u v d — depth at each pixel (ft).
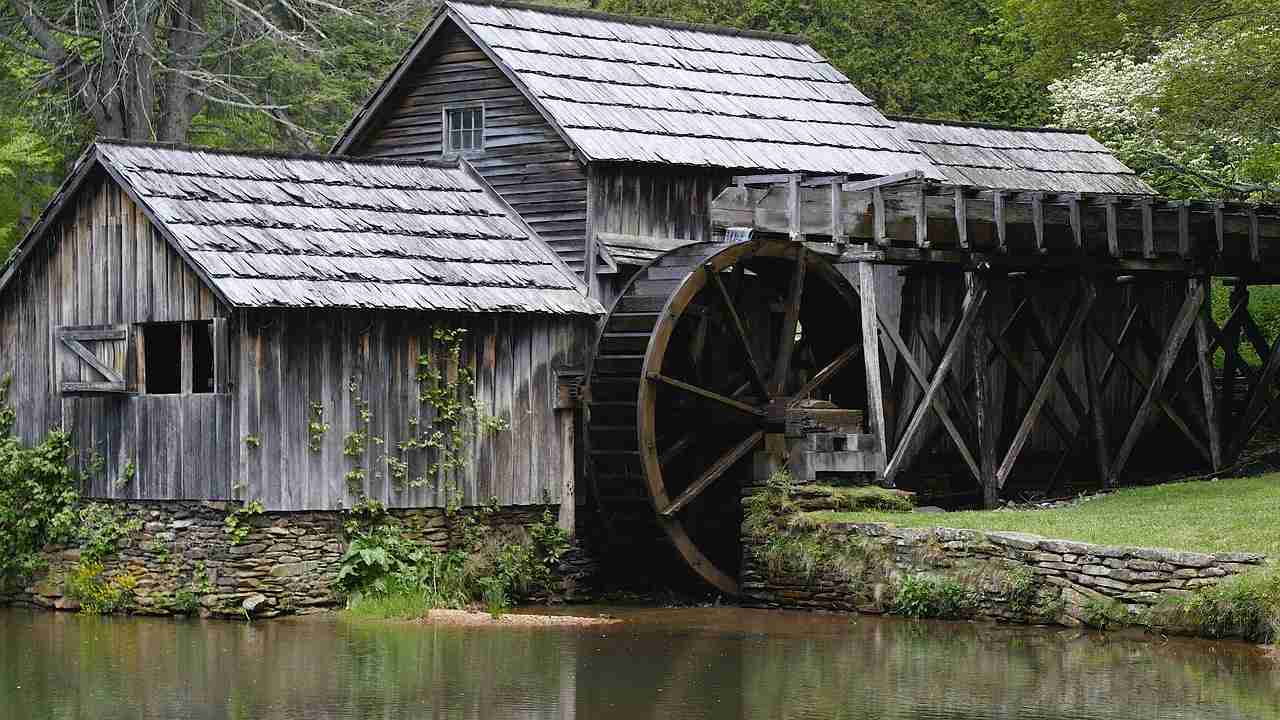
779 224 83.30
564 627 71.10
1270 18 109.19
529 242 84.07
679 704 53.83
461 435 78.33
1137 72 117.19
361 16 138.62
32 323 79.36
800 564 76.07
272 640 67.21
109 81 127.85
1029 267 87.92
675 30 96.63
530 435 80.69
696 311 84.89
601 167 84.23
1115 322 97.14
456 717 52.03
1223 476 92.07
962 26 152.46
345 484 74.84
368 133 92.99
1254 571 62.18
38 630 70.74
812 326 91.50
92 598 75.97
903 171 92.27
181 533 74.33
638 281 81.35
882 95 143.74
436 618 73.46
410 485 76.74
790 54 99.30
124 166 75.46
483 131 88.33
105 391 75.97
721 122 89.56
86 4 129.29
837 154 91.09
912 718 51.26
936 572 70.95
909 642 65.00
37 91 131.54
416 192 83.82
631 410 79.15
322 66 145.79
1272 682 55.57
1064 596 66.90
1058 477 95.25
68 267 78.02
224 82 138.92
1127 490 85.51
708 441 85.51
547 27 91.20
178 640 67.31
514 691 56.13
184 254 72.08
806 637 67.31
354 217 79.46
